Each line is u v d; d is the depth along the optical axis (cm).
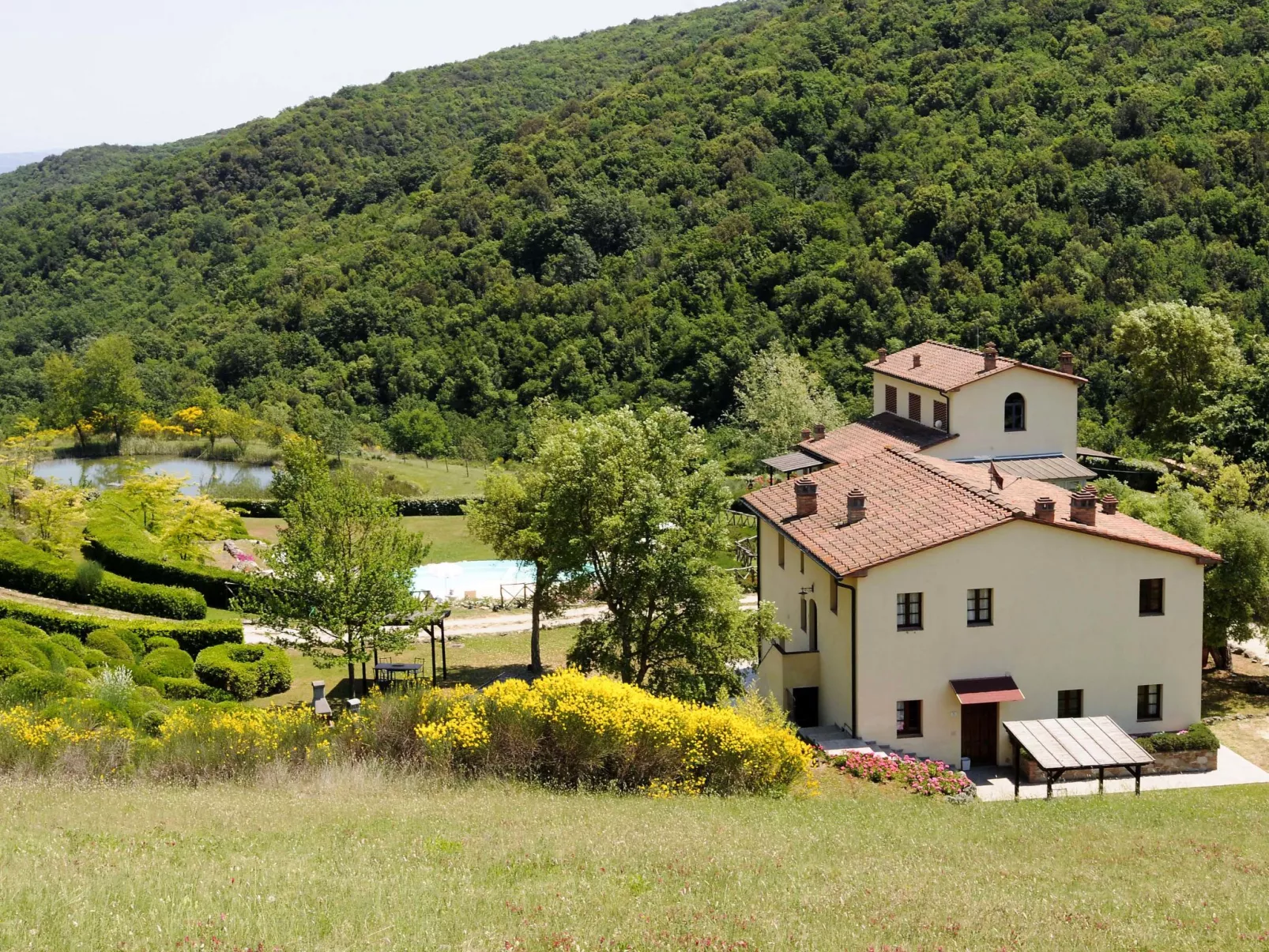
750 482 7475
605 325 9925
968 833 2423
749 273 9806
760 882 1764
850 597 3600
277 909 1470
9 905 1395
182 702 3444
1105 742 3344
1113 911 1747
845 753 3369
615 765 2775
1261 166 8912
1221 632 4244
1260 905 1814
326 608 3994
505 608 5672
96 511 5909
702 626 3694
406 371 10275
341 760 2689
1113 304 8219
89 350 10375
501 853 1895
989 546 3572
